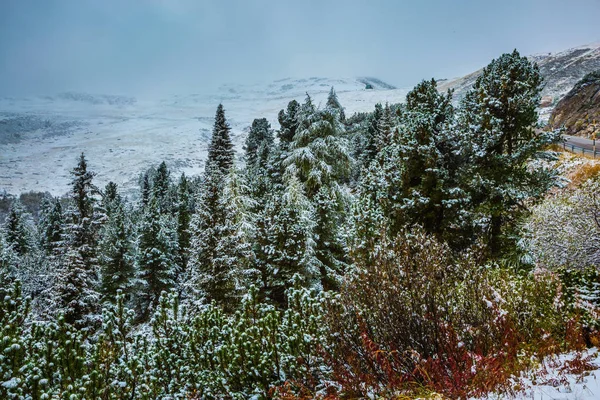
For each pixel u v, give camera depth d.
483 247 6.52
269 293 13.37
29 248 52.78
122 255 24.62
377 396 3.90
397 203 14.48
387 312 4.58
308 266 13.30
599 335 4.73
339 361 4.43
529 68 14.58
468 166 14.33
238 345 4.67
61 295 17.03
